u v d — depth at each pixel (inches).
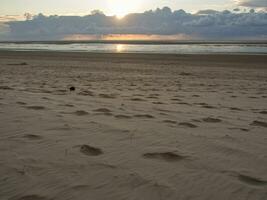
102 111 254.1
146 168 142.4
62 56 1518.2
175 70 873.5
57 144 169.2
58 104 274.5
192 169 142.9
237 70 899.4
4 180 129.0
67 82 529.3
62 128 197.2
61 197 117.1
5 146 164.6
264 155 161.9
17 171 136.5
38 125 201.9
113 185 126.3
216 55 1593.3
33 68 841.5
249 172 141.0
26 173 134.7
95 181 129.0
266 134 203.8
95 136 183.9
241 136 195.9
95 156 155.0
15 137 178.4
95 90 423.2
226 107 316.2
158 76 699.4
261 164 150.3
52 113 235.8
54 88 427.8
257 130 214.5
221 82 607.8
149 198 117.6
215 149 169.0
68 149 162.6
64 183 127.0
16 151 158.2
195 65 1065.5
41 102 279.7
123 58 1393.9
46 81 534.0
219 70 895.7
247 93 452.8
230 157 158.4
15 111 236.7
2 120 210.4
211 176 136.0
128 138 182.2
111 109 263.7
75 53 1819.6
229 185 128.6
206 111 281.9
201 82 598.9
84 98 322.0
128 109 269.3
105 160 150.1
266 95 434.6
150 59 1339.8
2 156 151.6
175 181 130.7
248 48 2674.7
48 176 132.5
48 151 159.2
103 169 140.0
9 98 293.3
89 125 205.6
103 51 2191.2
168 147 169.3
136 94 391.5
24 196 117.9
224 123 233.6
